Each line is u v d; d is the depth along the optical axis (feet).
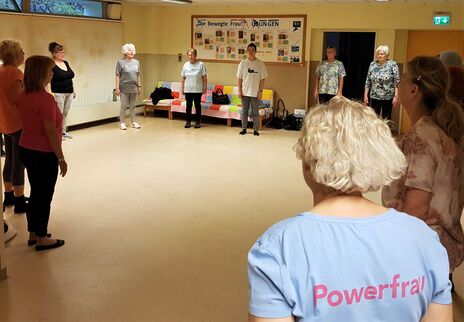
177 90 36.73
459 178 7.54
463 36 29.91
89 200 17.13
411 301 3.64
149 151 24.98
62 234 14.10
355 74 32.76
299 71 33.42
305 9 32.53
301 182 20.03
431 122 7.07
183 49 37.11
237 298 10.78
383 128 3.98
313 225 3.73
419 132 6.97
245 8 34.35
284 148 26.43
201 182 19.70
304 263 3.57
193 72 31.14
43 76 11.99
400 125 31.76
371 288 3.56
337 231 3.69
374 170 3.77
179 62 37.50
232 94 35.06
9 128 14.71
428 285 3.75
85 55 30.78
